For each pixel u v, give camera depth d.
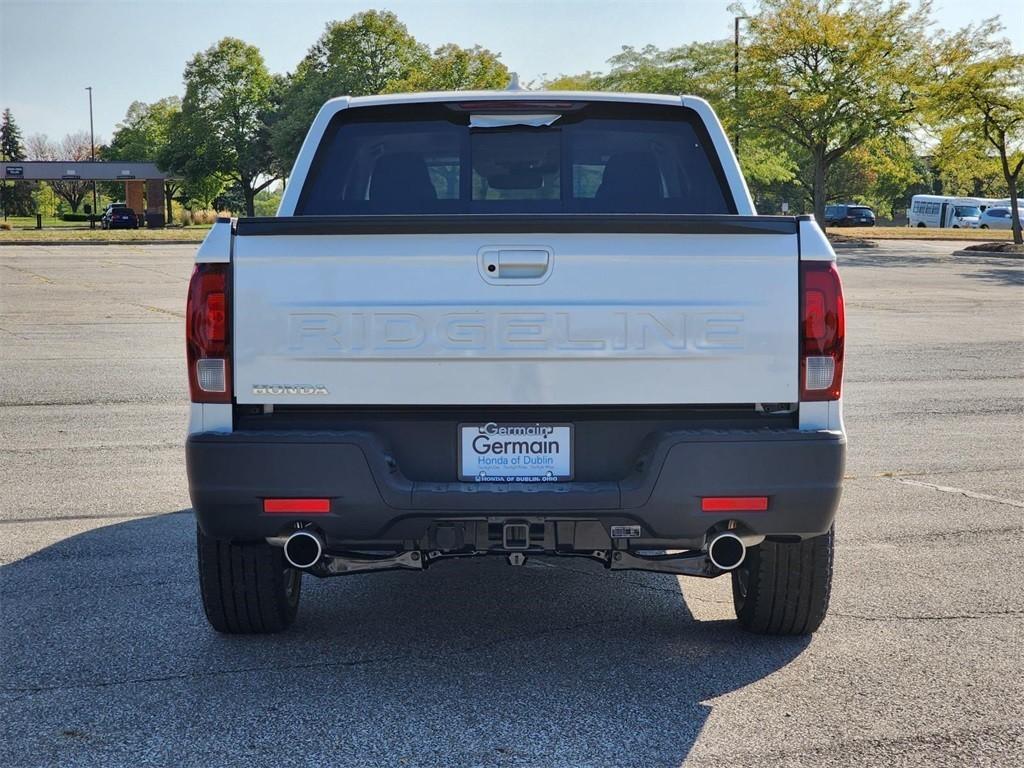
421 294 4.02
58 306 21.64
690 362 4.04
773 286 4.04
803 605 4.58
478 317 4.02
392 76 84.81
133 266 35.84
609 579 5.71
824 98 49.62
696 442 3.98
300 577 5.01
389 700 4.08
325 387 4.05
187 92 98.31
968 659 4.51
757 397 4.07
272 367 4.05
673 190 5.37
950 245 51.78
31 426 9.77
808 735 3.77
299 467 3.98
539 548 4.12
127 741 3.74
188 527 6.59
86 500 7.22
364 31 85.69
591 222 3.98
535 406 4.07
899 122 50.44
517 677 4.32
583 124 5.31
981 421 10.23
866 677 4.31
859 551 6.15
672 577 5.75
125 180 98.00
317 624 4.97
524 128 5.32
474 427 4.08
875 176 94.56
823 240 4.06
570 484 4.04
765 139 55.97
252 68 98.44
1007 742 3.72
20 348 15.18
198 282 4.04
